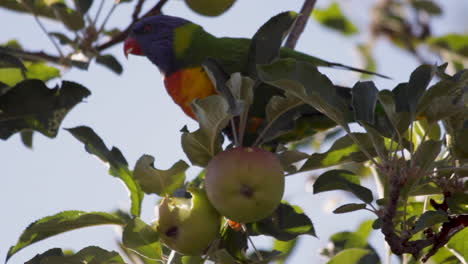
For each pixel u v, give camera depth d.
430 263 8.19
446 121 6.72
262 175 5.80
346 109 6.57
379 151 6.37
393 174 6.26
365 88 6.85
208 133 6.17
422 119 7.72
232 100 6.24
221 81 6.37
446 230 6.72
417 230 6.43
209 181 5.93
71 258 6.93
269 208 5.95
